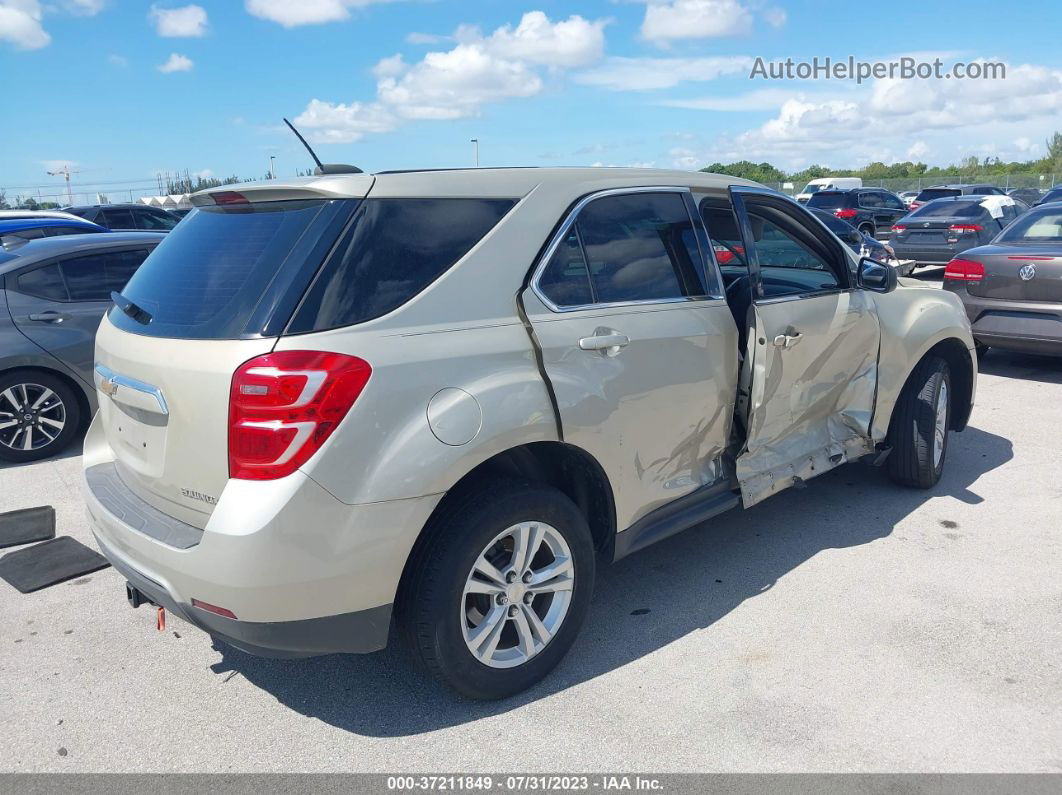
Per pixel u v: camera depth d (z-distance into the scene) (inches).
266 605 97.2
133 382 111.3
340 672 128.4
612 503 129.0
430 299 108.2
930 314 188.1
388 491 100.7
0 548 177.0
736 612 142.7
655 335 130.8
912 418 187.9
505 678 117.0
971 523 177.6
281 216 110.6
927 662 125.8
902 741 108.2
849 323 165.3
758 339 144.9
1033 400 277.6
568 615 122.9
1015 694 117.5
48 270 241.3
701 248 145.1
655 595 149.8
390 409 101.0
